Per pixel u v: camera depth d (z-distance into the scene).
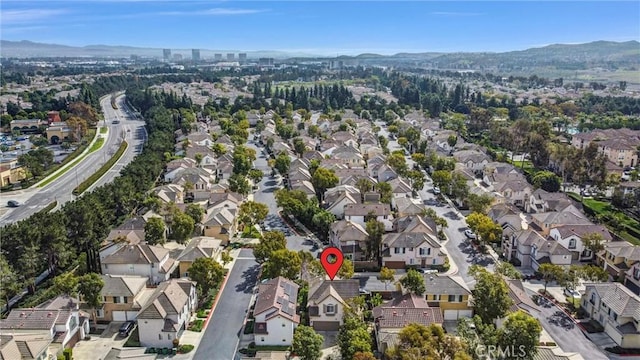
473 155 181.25
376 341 75.69
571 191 155.25
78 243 102.38
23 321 73.12
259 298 82.44
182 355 73.81
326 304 79.94
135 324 81.69
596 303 81.75
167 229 118.50
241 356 73.62
